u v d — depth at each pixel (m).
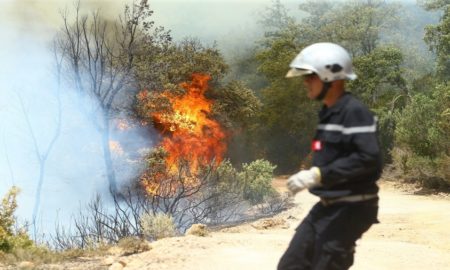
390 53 35.91
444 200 19.62
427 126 23.73
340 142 3.78
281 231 12.50
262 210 17.41
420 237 11.81
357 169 3.69
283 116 36.72
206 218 15.90
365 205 3.83
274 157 36.59
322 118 3.90
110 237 11.69
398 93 35.91
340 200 3.83
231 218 16.58
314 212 3.96
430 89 32.12
